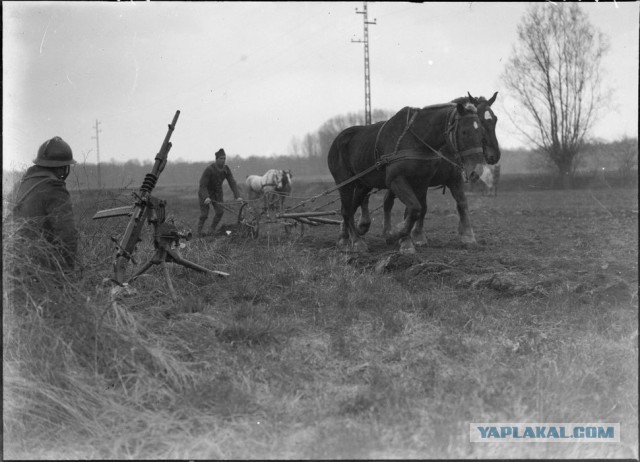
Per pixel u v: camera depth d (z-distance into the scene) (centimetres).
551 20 3338
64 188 538
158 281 629
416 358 473
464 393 415
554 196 2817
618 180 3303
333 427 375
